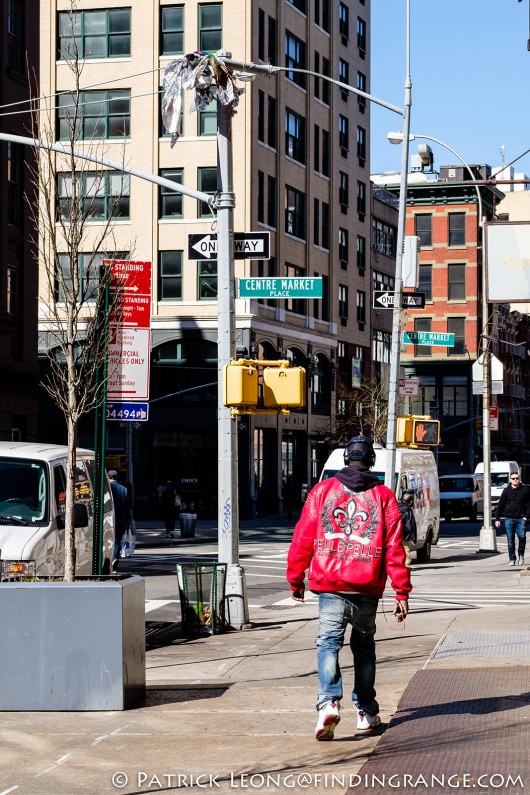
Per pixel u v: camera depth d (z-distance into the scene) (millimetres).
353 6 78000
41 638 10289
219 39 60438
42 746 8875
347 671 12391
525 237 25562
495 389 38812
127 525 30250
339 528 8734
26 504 15352
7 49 38500
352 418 73688
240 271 60562
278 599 23234
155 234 59750
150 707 10438
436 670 11594
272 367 15391
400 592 8750
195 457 61875
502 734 8586
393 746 8383
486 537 37344
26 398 40469
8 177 38938
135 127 59812
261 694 11016
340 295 76000
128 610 10500
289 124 67062
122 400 13453
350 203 77375
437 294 100938
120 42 60094
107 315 13039
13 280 39781
